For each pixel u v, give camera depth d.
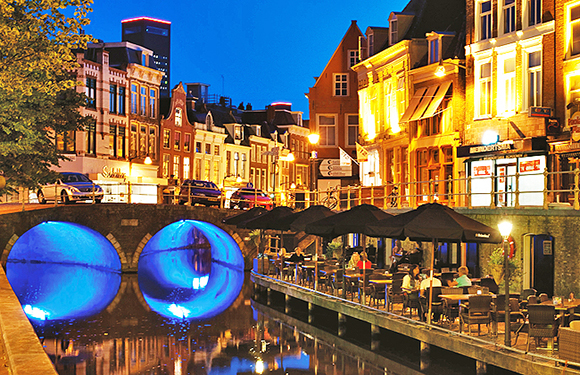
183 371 16.23
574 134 22.12
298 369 16.23
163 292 31.98
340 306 19.58
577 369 10.91
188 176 57.84
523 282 18.09
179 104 56.75
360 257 24.06
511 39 25.83
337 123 46.00
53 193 38.75
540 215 17.69
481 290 14.88
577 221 16.72
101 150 47.94
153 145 54.12
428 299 15.41
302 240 34.69
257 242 38.47
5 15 15.44
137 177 47.94
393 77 35.31
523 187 24.94
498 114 26.53
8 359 7.98
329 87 46.25
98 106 47.69
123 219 37.66
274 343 19.58
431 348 16.22
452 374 14.80
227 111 66.81
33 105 21.42
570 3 23.41
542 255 17.81
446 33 30.55
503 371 13.02
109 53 51.66
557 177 23.39
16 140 21.69
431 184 30.73
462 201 28.19
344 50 46.19
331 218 18.81
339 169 43.66
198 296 30.83
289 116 73.00
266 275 28.67
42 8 16.33
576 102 23.02
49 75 17.75
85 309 26.41
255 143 67.12
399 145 34.25
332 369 16.12
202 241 61.00
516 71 25.47
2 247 34.78
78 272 39.72
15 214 35.06
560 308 12.52
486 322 13.67
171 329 22.03
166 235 51.88
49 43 16.50
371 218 17.77
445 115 30.12
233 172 63.88
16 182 25.52
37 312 25.50
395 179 35.00
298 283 25.28
